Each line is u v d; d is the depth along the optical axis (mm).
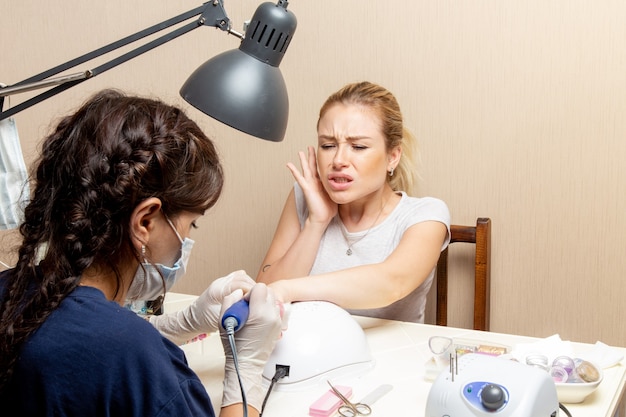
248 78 1161
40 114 2402
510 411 888
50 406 689
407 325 1498
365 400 1108
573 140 1815
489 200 1935
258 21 1167
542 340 1326
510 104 1867
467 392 927
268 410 1088
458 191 1967
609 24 1733
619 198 1788
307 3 2055
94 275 780
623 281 1815
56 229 749
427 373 1187
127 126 763
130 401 707
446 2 1894
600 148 1790
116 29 2285
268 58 1182
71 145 762
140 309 1479
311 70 2086
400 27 1956
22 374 692
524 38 1825
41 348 694
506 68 1855
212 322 1263
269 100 1170
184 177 786
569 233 1858
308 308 1258
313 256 1689
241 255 2275
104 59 2311
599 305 1854
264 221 2225
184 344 1376
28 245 759
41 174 786
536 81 1829
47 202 766
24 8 2367
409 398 1117
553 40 1796
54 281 726
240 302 1033
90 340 702
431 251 1601
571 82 1794
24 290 748
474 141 1924
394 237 1689
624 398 1248
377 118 1587
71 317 713
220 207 2275
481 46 1873
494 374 944
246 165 2217
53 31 2357
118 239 755
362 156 1571
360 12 1996
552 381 946
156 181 764
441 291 1925
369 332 1456
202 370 1248
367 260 1694
